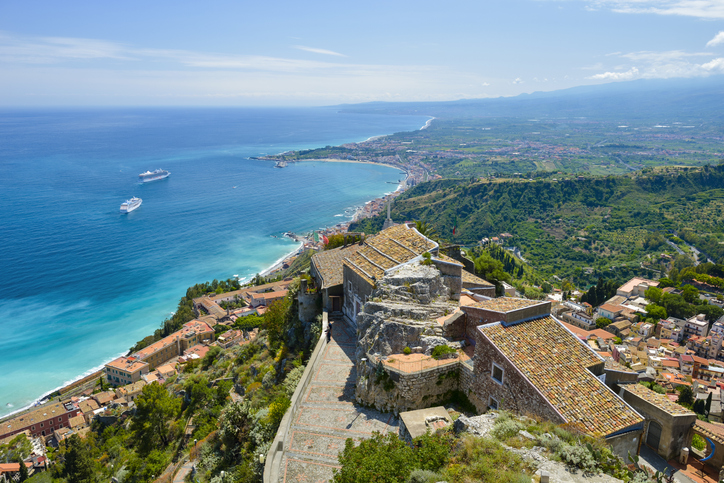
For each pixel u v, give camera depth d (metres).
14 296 172.75
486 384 28.03
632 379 27.20
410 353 33.22
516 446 19.80
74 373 128.38
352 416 32.00
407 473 19.44
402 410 31.03
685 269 151.25
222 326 145.12
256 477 29.22
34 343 143.00
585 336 78.12
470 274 52.25
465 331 34.03
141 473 57.75
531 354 26.42
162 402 67.69
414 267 40.28
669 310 113.31
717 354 87.81
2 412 111.69
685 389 55.00
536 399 23.72
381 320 35.44
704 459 23.83
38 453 89.62
